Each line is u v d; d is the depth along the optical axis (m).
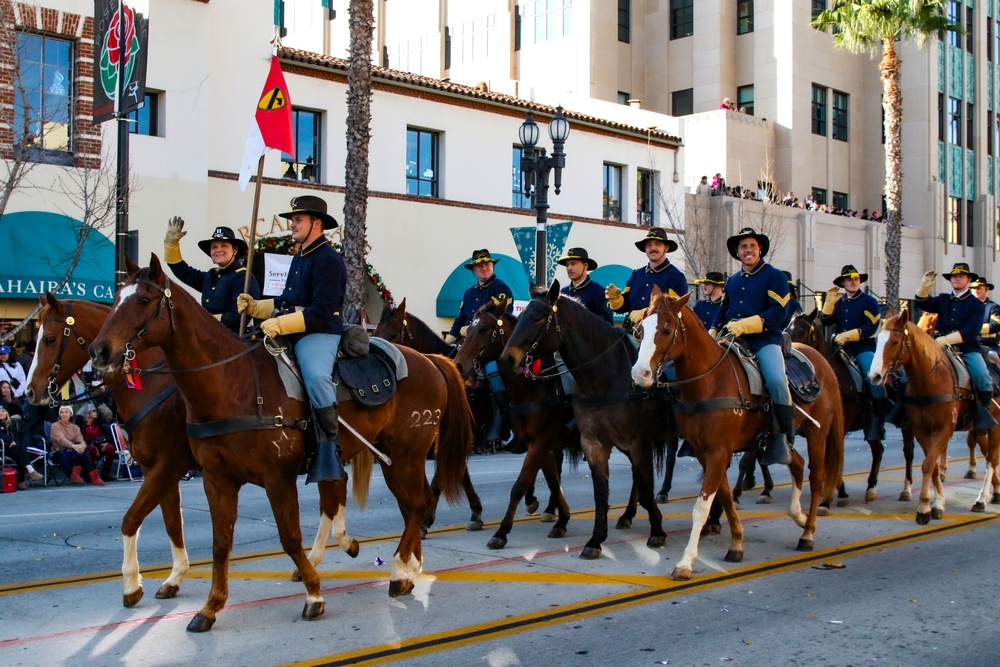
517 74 44.09
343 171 23.55
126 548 7.00
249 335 7.07
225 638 6.26
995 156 46.62
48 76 18.19
